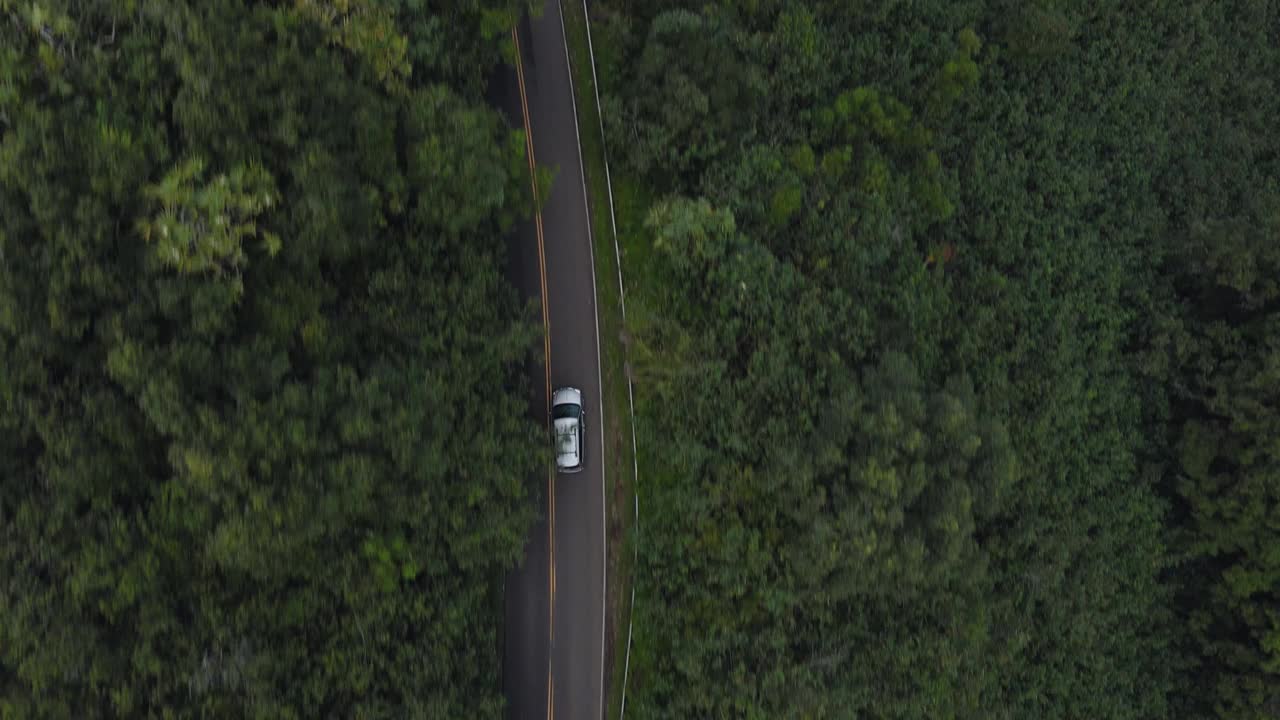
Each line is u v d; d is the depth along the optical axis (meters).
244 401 32.44
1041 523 51.47
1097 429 56.03
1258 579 52.22
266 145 34.28
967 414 44.09
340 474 34.06
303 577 36.31
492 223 43.72
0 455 30.41
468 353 41.22
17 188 29.92
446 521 39.25
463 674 40.12
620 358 46.00
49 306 30.16
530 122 47.09
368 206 36.75
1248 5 66.19
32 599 30.20
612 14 46.34
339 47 36.28
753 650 42.97
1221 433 53.69
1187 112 62.97
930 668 46.22
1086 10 59.50
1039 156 56.75
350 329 37.94
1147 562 56.00
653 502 44.56
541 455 41.72
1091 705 54.22
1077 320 55.34
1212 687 55.75
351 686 37.16
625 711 44.28
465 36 42.66
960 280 52.16
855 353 45.47
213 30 32.03
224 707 34.09
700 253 43.00
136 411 32.41
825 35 50.06
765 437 43.16
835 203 46.34
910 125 50.50
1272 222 54.75
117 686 32.47
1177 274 58.31
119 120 31.03
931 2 53.84
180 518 32.75
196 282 32.00
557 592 44.84
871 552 40.41
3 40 29.72
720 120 44.31
